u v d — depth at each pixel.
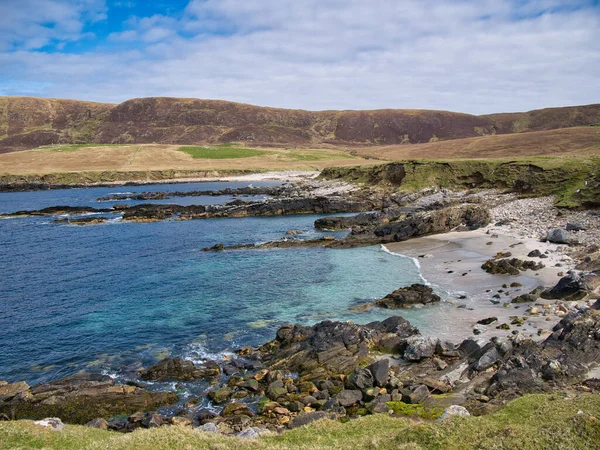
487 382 22.23
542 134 171.38
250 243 62.53
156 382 25.48
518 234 55.22
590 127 168.38
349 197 95.25
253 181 162.12
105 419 21.80
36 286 43.69
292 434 16.16
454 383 22.69
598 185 63.00
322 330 28.75
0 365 28.05
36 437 15.25
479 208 65.88
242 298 39.19
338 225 71.38
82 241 65.31
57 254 57.09
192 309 36.94
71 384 24.53
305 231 70.19
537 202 70.31
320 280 43.44
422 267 45.75
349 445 14.48
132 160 190.75
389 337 28.09
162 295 40.56
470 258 47.19
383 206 88.62
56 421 17.58
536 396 18.11
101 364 27.94
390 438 14.72
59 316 35.97
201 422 21.02
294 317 34.53
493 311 32.25
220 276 46.06
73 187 146.50
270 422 20.30
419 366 24.80
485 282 38.94
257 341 30.75
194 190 136.12
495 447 13.14
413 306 34.59
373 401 21.02
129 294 41.03
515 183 83.12
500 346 24.58
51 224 80.38
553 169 78.44
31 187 140.62
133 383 25.09
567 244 47.47
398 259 49.75
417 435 14.44
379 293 38.84
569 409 15.82
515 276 39.34
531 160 91.81
